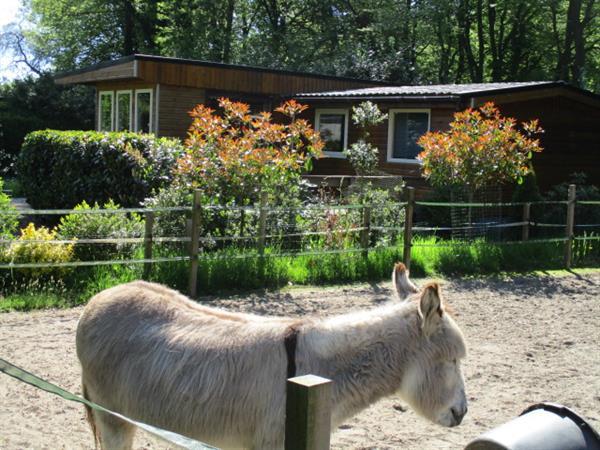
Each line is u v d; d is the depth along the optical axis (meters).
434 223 14.23
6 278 8.92
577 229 14.52
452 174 13.09
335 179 17.05
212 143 11.29
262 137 11.41
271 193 11.05
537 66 35.00
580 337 8.11
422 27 33.41
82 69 20.48
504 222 13.98
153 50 37.69
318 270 10.42
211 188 10.88
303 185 12.35
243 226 10.81
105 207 10.81
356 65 29.20
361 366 3.27
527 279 11.32
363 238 11.12
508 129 12.92
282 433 3.12
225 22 36.97
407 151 17.89
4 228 10.06
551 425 2.89
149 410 3.30
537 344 7.77
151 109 18.61
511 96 16.12
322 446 2.33
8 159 28.11
